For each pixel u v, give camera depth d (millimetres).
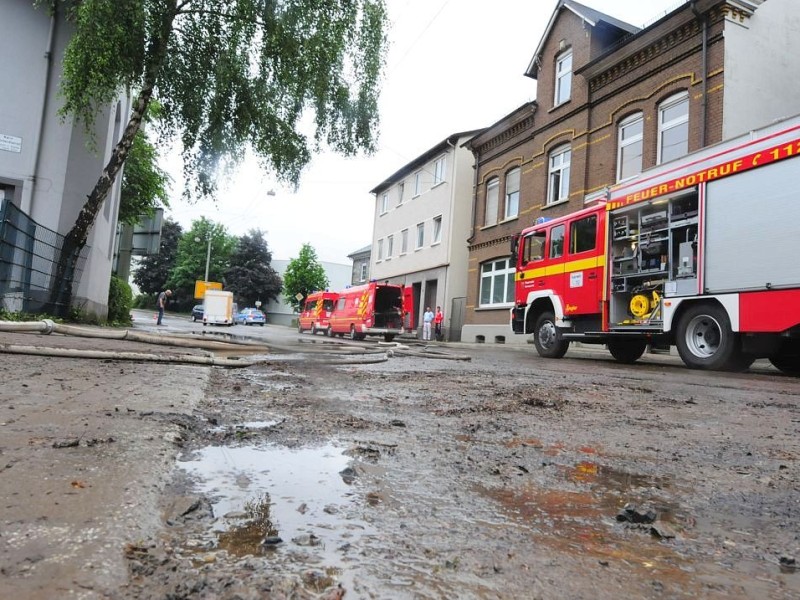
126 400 3129
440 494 1844
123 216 21312
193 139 12336
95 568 1075
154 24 10977
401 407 3807
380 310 24797
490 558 1336
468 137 27047
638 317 10102
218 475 1846
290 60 11930
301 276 59125
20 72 13406
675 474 2316
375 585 1139
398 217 32938
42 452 1881
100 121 14195
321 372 6117
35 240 11227
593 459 2529
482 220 23812
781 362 9164
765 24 13953
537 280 12609
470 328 23438
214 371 5441
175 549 1227
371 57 12508
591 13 18266
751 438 3182
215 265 70562
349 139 13000
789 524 1736
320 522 1481
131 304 21953
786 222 7719
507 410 3889
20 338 6996
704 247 8820
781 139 7883
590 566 1331
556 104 19453
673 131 14758
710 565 1388
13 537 1188
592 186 17328
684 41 14367
